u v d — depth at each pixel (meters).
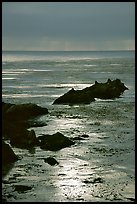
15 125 51.62
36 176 33.25
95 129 51.28
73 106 71.75
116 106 70.81
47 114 62.56
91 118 59.22
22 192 29.67
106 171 34.47
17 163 36.78
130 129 51.12
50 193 29.48
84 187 30.69
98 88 85.12
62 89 102.25
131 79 130.12
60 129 51.44
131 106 70.62
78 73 163.25
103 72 168.50
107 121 56.69
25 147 42.16
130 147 42.25
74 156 39.06
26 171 34.53
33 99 81.94
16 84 116.56
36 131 50.22
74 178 32.75
